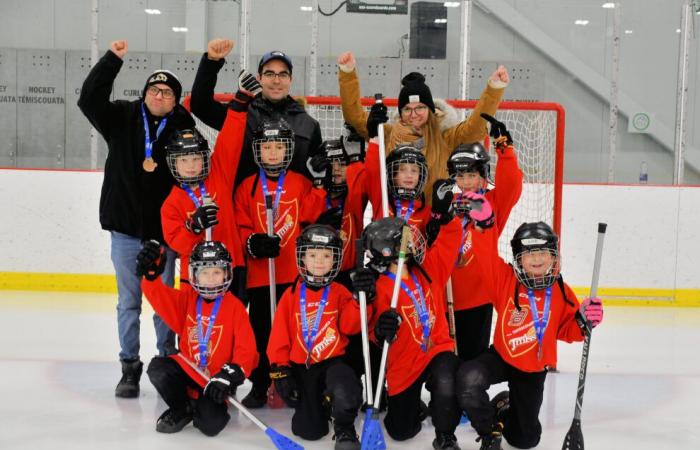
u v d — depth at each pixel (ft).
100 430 12.52
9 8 31.91
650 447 12.26
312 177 13.94
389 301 12.25
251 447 11.82
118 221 14.35
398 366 12.14
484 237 12.26
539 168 25.22
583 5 30.45
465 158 13.35
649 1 30.35
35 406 13.89
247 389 15.52
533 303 11.93
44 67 31.81
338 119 24.31
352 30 30.78
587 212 28.12
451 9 30.55
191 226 12.80
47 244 27.99
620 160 30.94
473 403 11.25
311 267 12.03
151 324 22.65
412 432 12.28
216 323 12.66
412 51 30.89
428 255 12.52
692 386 16.60
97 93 13.97
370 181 14.20
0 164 31.99
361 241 11.62
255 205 13.91
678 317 25.93
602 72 30.48
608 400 15.26
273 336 12.35
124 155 14.39
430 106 14.56
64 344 19.40
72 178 27.78
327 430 12.37
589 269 28.19
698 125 30.68
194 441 12.07
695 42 30.48
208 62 14.32
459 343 14.03
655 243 28.17
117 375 16.39
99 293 27.91
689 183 31.01
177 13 31.24
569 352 20.11
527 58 30.89
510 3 30.63
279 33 30.63
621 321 24.93
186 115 14.73
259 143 13.44
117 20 31.55
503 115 30.53
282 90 14.60
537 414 11.94
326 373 12.03
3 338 19.92
